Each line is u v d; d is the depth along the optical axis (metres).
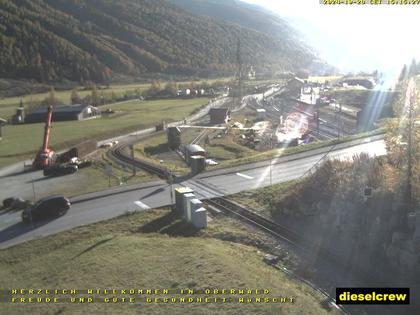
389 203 27.84
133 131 91.06
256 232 31.27
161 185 43.56
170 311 20.03
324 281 24.61
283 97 162.12
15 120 108.44
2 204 41.19
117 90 184.50
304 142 79.94
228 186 41.72
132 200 39.31
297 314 19.55
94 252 28.22
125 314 20.08
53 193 44.84
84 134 84.19
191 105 141.50
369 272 25.23
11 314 21.06
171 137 74.50
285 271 25.84
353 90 147.62
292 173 44.28
